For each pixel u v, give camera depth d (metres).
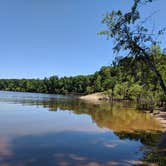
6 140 25.34
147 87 30.80
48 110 58.19
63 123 38.16
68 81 196.38
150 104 67.88
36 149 22.38
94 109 65.44
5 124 34.78
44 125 35.66
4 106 64.56
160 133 31.11
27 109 58.75
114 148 23.38
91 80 175.88
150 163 18.88
